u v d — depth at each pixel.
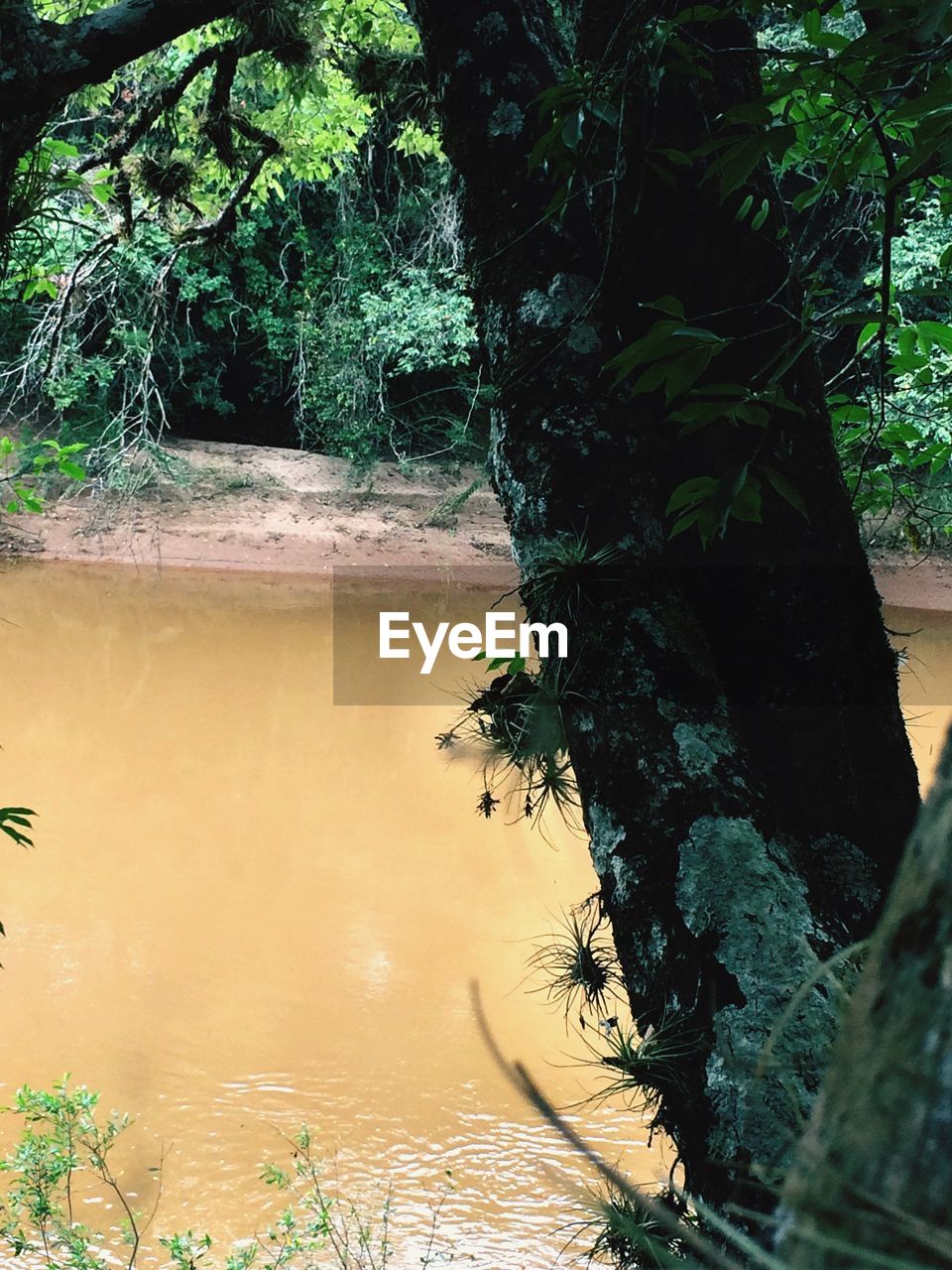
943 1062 0.37
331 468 19.77
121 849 8.00
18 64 2.92
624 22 2.18
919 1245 0.35
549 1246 4.31
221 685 12.06
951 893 0.38
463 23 2.43
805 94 2.31
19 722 10.70
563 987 2.25
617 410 2.20
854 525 2.24
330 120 7.57
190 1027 5.84
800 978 1.69
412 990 6.26
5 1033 5.75
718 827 1.88
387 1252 4.26
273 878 7.62
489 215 2.38
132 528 17.66
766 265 2.19
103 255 6.43
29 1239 4.19
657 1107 1.81
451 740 2.21
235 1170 4.76
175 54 7.83
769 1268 0.40
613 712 2.01
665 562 2.15
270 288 20.44
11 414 17.62
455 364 19.67
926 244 12.06
